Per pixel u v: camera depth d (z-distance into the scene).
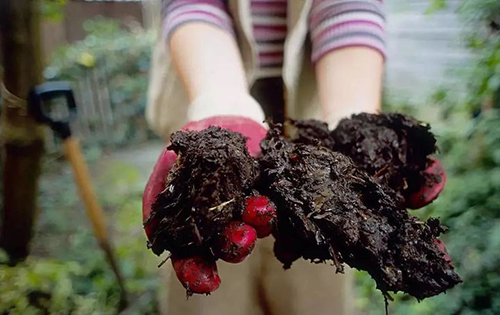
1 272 0.92
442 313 0.95
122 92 2.47
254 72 0.59
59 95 0.85
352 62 0.52
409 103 1.64
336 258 0.31
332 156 0.34
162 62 0.62
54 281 0.96
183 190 0.32
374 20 0.55
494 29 1.12
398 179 0.42
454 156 1.11
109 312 0.99
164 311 0.65
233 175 0.31
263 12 0.59
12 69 0.86
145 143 2.54
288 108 0.60
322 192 0.32
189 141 0.33
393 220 0.33
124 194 1.57
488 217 0.98
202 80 0.46
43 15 0.92
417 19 1.75
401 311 0.97
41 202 1.51
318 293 0.62
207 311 0.58
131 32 2.89
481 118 1.10
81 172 0.90
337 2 0.55
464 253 0.97
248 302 0.61
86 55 2.16
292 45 0.56
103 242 0.96
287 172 0.33
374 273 0.32
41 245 1.24
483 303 0.94
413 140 0.42
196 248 0.32
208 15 0.54
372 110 0.48
